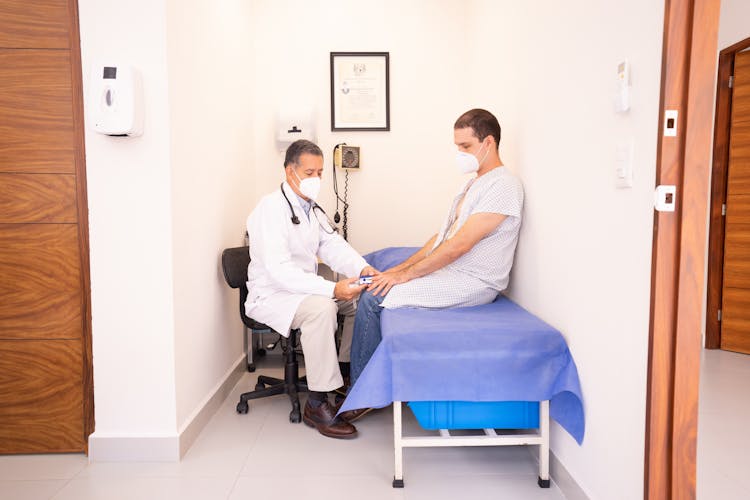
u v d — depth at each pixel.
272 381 2.62
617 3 1.38
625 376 1.35
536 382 1.71
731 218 3.49
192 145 2.16
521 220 2.20
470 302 2.15
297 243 2.41
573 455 1.69
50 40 1.84
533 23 2.05
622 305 1.36
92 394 1.95
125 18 1.84
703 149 1.16
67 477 1.82
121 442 1.93
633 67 1.30
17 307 1.91
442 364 1.70
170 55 1.89
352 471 1.88
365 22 3.37
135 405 1.94
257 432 2.22
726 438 2.18
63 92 1.86
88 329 1.92
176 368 1.95
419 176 3.44
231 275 2.46
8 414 1.95
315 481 1.81
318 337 2.19
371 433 2.21
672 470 1.21
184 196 2.05
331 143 3.40
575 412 1.66
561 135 1.76
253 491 1.74
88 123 1.85
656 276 1.19
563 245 1.75
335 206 3.43
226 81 2.70
